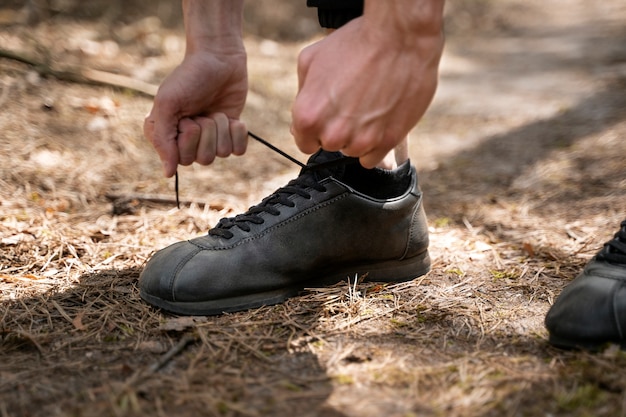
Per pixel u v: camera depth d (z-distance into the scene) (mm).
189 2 1350
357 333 1296
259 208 1454
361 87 1028
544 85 4113
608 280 1189
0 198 2084
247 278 1392
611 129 3076
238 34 1398
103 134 2684
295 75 4027
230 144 1402
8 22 3785
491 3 7191
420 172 2787
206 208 2158
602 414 993
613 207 2201
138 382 1101
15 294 1464
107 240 1852
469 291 1524
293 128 1080
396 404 1034
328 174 1461
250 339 1265
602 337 1157
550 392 1053
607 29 5875
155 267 1399
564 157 2787
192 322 1312
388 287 1531
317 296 1450
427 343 1254
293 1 5723
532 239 1945
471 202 2359
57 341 1262
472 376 1109
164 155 1353
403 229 1526
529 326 1328
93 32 4027
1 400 1053
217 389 1080
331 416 1003
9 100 2742
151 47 3959
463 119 3529
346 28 1070
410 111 1057
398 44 1012
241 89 1438
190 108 1354
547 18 6648
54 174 2328
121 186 2342
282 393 1068
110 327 1315
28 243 1742
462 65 4805
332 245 1465
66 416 1007
